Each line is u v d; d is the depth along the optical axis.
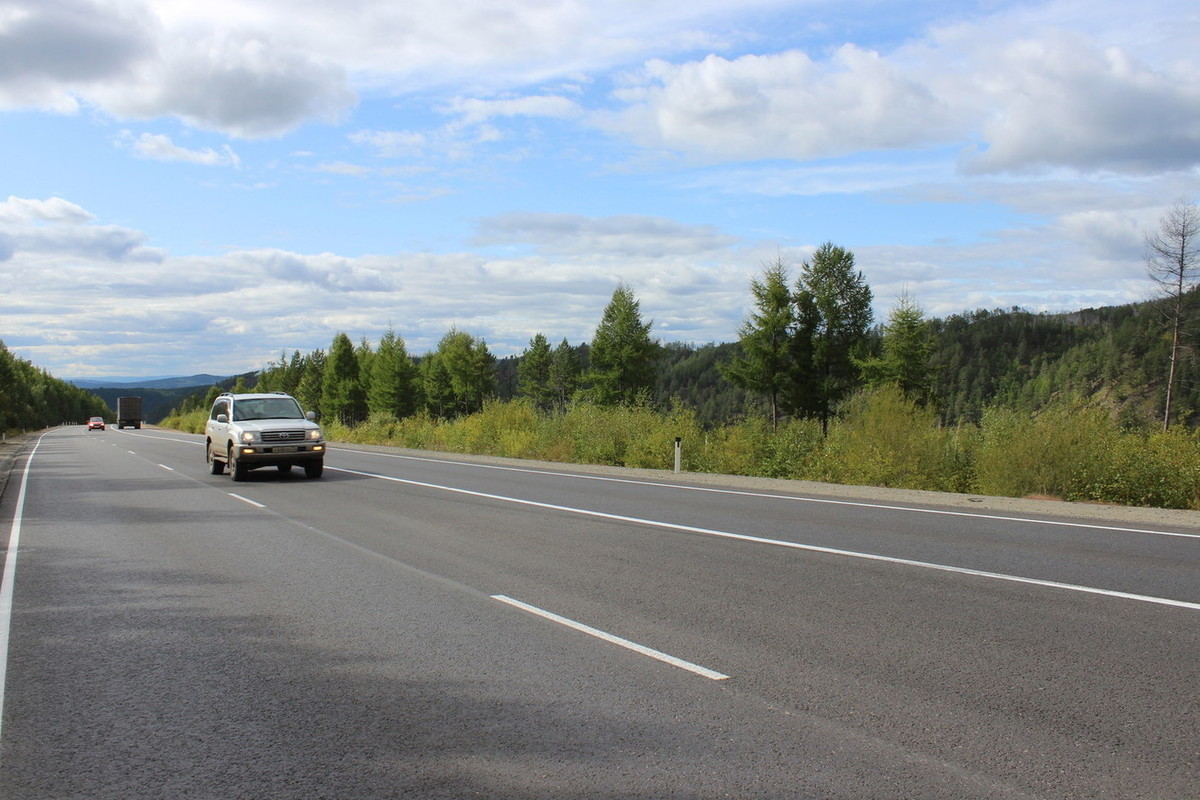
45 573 8.77
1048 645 5.69
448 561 9.10
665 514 12.88
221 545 10.39
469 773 3.80
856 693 4.79
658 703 4.66
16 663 5.59
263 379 125.06
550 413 31.48
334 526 11.92
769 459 23.28
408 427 42.94
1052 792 3.54
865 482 20.30
